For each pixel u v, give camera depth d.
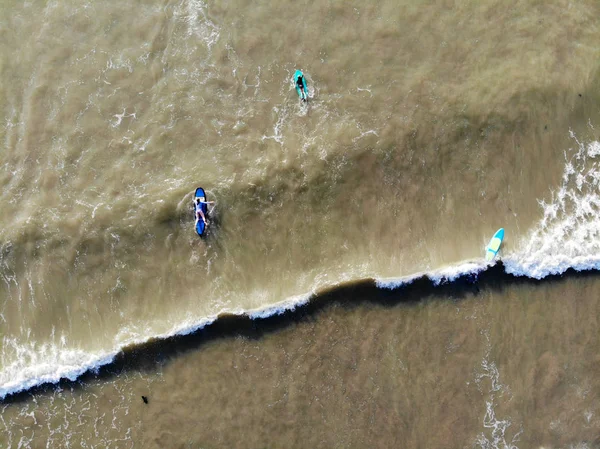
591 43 21.05
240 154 20.89
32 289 20.72
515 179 21.09
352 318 20.45
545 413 20.33
